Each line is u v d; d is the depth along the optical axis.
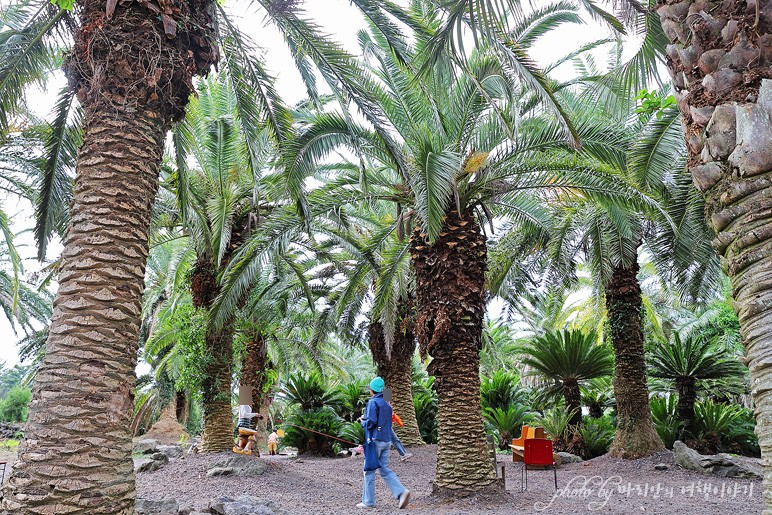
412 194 10.03
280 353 25.09
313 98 8.61
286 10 7.23
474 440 8.79
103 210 4.41
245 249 10.67
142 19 4.82
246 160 12.19
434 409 20.78
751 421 15.88
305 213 8.91
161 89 4.83
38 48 7.19
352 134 8.00
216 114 12.55
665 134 9.01
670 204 10.30
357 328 21.52
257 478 10.02
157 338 22.00
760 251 2.63
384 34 7.68
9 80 7.21
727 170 2.81
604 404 19.73
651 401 16.41
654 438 12.83
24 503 3.74
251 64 8.09
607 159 9.23
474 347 9.19
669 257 13.39
